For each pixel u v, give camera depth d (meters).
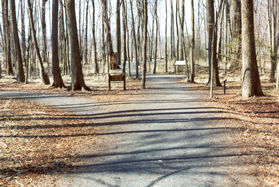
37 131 8.59
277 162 6.05
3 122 9.24
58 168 5.99
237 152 6.74
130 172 5.70
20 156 6.59
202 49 42.31
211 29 19.09
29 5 19.61
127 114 10.94
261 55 17.97
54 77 19.17
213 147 7.12
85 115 10.97
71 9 16.88
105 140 7.93
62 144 7.60
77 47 17.47
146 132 8.58
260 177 5.34
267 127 8.89
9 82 22.77
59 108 12.07
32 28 20.06
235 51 20.30
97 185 5.15
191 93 16.27
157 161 6.26
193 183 5.13
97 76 26.67
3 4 29.80
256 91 13.83
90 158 6.58
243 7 13.41
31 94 15.65
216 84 19.33
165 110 11.50
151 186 5.05
